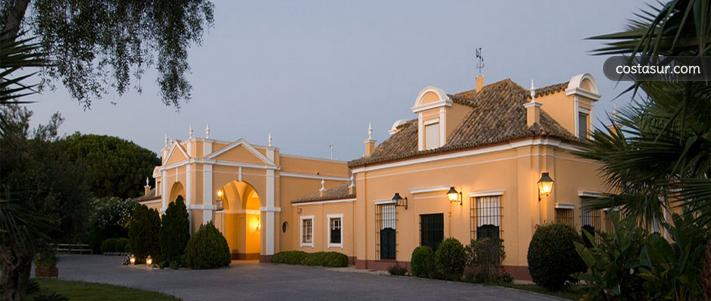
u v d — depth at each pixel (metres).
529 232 17.53
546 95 20.06
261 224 31.17
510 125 19.28
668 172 7.06
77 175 11.38
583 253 11.67
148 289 16.78
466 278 17.72
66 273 23.64
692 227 7.98
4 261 10.06
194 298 14.61
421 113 21.84
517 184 18.08
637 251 11.11
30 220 7.85
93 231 40.78
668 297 10.27
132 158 50.75
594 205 8.77
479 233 19.16
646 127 7.63
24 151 10.59
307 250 30.56
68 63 10.58
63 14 10.25
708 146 6.56
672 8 4.47
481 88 23.28
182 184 29.91
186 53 11.74
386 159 22.47
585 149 9.48
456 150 19.84
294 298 14.42
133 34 11.18
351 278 19.80
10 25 8.98
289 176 32.59
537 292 14.81
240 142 30.62
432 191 20.66
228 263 27.16
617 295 11.09
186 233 27.83
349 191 28.09
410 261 20.83
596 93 19.70
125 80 11.17
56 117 11.34
